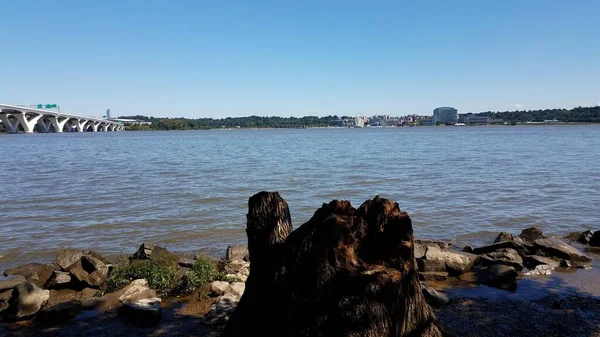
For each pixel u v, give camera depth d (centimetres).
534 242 1258
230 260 1171
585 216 1791
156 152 6144
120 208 1997
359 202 2092
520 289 973
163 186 2680
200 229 1612
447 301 883
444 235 1509
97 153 5922
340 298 457
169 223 1705
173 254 1211
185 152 6138
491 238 1481
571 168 3512
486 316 820
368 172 3356
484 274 1048
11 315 848
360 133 16462
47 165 4166
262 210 550
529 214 1819
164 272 1032
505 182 2728
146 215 1845
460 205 2000
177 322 833
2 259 1290
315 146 7531
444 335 533
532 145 7012
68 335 789
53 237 1515
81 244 1434
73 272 1034
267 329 501
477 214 1819
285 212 557
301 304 473
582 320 805
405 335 484
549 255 1214
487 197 2202
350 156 5091
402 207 1959
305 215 1819
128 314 842
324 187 2578
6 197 2298
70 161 4631
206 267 1048
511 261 1112
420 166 3797
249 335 520
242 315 538
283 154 5584
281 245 531
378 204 522
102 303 905
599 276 1055
